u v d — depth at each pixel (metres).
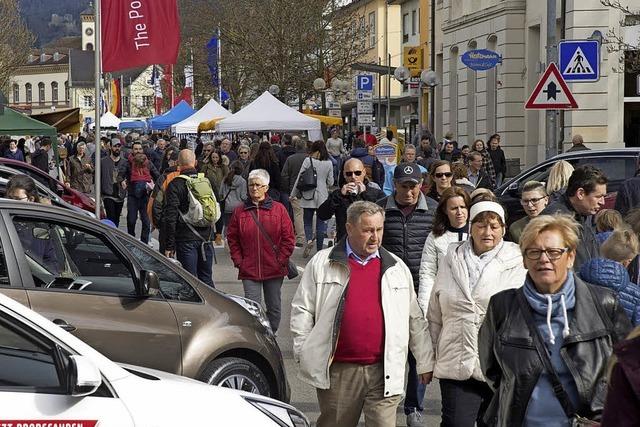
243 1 72.25
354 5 105.31
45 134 35.88
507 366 7.35
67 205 22.06
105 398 7.03
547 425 7.25
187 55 84.88
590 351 7.23
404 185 12.31
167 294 11.15
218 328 11.21
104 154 35.12
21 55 81.44
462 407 9.81
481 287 9.71
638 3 42.34
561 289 7.33
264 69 71.56
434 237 11.36
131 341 10.61
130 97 147.12
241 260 16.03
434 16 63.41
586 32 42.84
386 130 44.44
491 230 9.82
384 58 99.69
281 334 18.16
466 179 17.94
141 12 24.45
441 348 9.84
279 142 56.84
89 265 10.72
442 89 64.69
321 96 71.94
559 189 15.81
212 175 30.53
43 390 6.87
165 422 7.16
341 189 15.67
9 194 14.77
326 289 9.49
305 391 14.28
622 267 8.52
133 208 32.56
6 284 10.17
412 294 9.82
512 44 51.47
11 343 7.03
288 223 16.11
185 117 68.44
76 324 10.32
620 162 23.56
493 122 54.53
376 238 9.48
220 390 7.96
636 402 5.19
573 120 43.19
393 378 9.47
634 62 40.31
